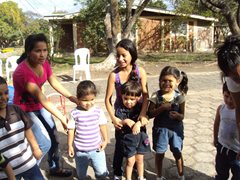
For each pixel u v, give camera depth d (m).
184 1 21.03
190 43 25.77
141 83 3.19
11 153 2.41
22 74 2.97
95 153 3.12
